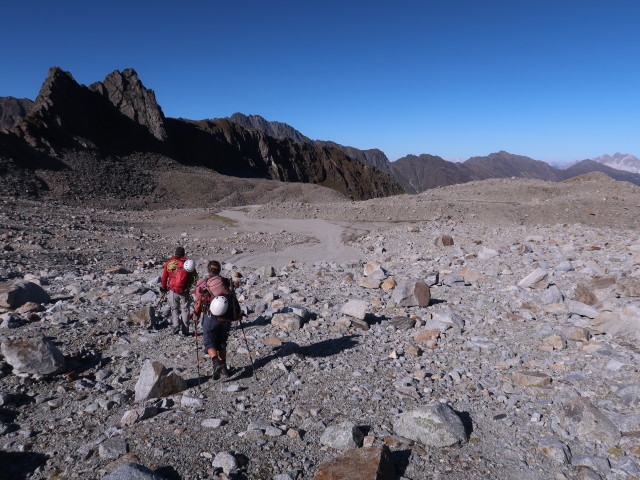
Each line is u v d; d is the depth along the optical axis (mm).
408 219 41719
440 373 6160
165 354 7156
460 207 43562
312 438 4398
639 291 9227
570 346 6934
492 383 5762
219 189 144750
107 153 152750
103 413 5109
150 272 16875
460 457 4047
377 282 12852
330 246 29344
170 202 127375
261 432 4488
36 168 116500
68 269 17219
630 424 4383
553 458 3980
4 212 32281
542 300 9883
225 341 6191
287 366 6473
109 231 31812
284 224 41344
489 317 9016
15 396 5398
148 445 4250
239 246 28812
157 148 190750
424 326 8727
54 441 4469
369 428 4609
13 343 6129
